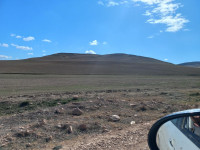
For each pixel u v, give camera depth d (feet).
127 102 39.19
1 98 47.52
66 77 164.86
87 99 44.37
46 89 74.95
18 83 106.01
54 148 16.43
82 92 63.10
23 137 19.38
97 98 45.47
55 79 141.59
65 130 21.45
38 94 56.80
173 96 54.03
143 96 53.83
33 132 20.38
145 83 110.42
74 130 21.56
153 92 64.13
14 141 18.40
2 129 23.07
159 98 49.83
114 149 15.84
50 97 48.44
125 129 22.00
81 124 22.41
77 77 167.32
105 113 30.14
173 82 120.16
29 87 83.82
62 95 54.19
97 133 20.89
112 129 22.27
